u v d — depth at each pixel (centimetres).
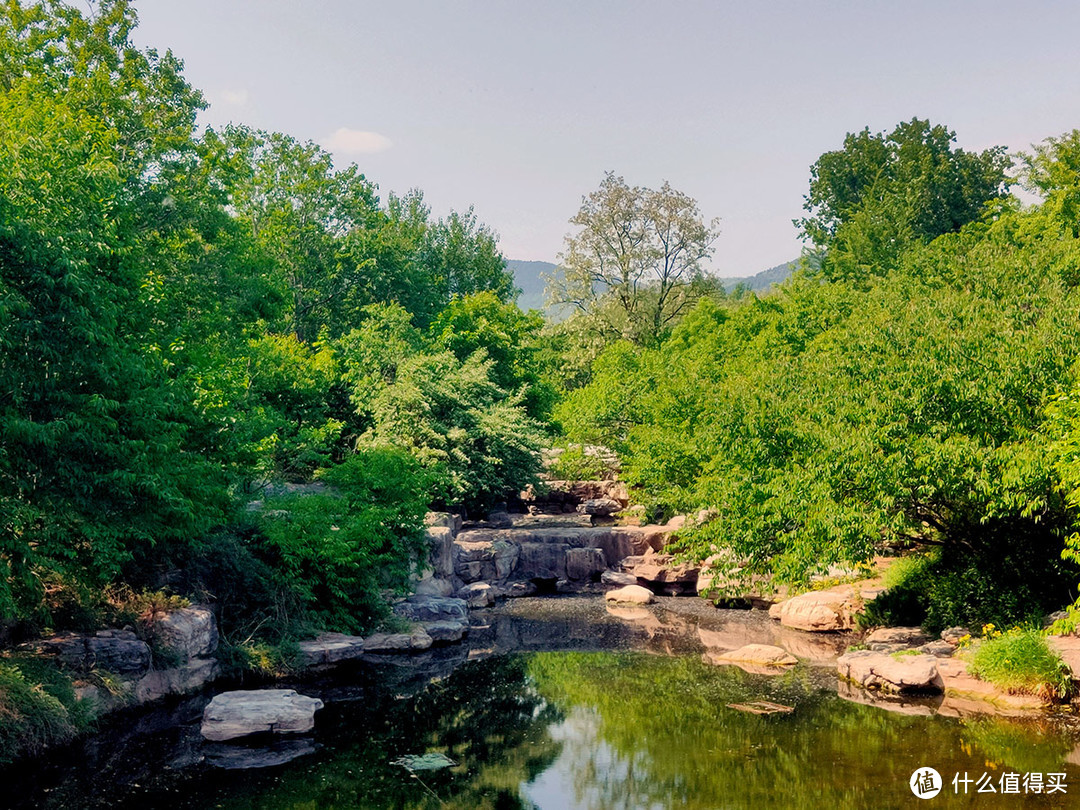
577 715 2005
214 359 2684
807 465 2323
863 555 2188
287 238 5597
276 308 4028
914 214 6731
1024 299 2386
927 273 4234
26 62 3180
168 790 1506
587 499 5338
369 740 1828
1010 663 1961
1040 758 1560
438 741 1823
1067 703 1888
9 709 1561
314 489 3431
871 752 1638
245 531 2569
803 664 2442
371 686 2298
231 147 4253
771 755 1650
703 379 4491
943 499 2262
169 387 1852
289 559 2477
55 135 1812
